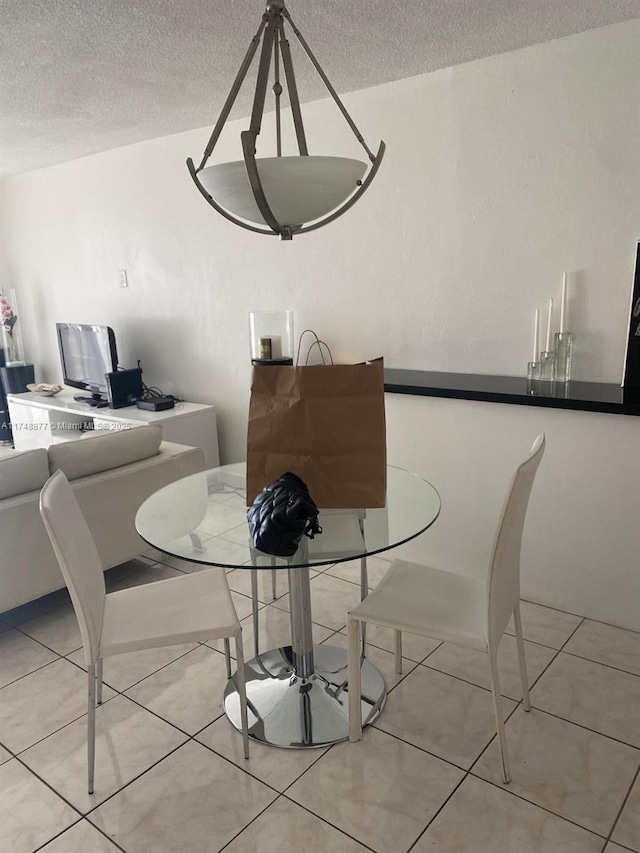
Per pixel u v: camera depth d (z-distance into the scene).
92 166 4.26
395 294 3.00
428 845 1.54
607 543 2.40
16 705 2.12
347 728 1.95
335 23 2.12
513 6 2.03
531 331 2.64
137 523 1.92
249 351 3.72
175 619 1.81
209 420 3.89
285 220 1.30
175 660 2.35
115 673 2.28
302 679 2.14
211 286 3.80
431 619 1.74
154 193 3.94
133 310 4.32
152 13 1.99
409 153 2.81
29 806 1.71
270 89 2.85
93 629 1.68
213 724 2.00
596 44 2.27
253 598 2.27
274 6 1.24
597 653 2.28
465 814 1.63
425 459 2.80
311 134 3.12
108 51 2.30
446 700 2.07
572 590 2.53
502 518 1.55
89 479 2.64
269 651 2.36
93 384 4.39
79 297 4.69
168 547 1.74
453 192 2.72
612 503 2.36
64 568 1.61
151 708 2.09
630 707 2.00
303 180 1.21
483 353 2.79
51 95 2.81
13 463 2.41
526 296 2.62
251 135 1.15
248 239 3.53
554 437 2.43
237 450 3.97
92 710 1.71
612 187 2.34
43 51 2.29
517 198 2.56
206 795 1.72
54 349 5.06
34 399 4.55
